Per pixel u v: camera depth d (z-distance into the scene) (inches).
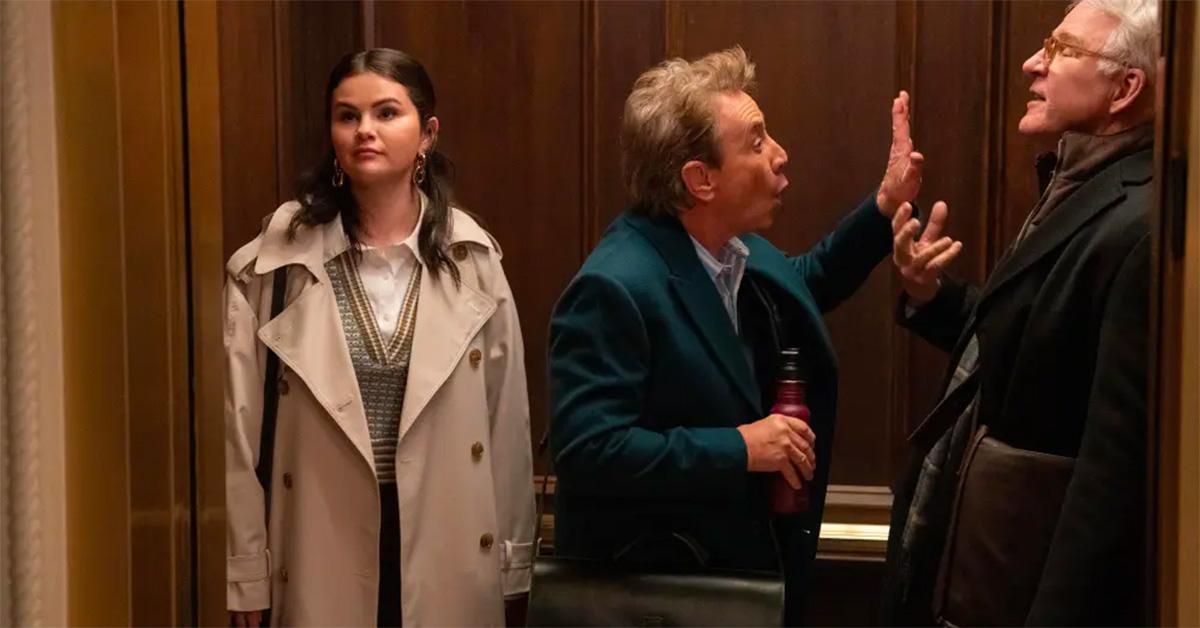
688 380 59.8
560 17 87.6
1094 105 58.2
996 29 82.2
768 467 58.2
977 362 61.6
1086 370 54.9
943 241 67.7
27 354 43.8
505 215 89.3
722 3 85.5
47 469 44.7
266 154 86.2
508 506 70.9
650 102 61.9
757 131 61.1
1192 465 43.4
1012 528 55.7
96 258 44.9
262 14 85.5
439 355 67.6
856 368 87.5
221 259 48.7
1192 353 43.2
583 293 59.6
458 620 67.9
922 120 83.8
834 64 85.1
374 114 68.3
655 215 62.7
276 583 67.8
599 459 57.5
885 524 86.5
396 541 68.4
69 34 44.1
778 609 57.8
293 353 66.5
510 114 88.6
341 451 66.6
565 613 58.9
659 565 60.6
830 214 86.0
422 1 88.8
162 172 45.5
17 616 44.5
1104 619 50.7
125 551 45.9
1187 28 42.7
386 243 70.2
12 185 43.3
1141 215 52.9
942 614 58.9
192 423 48.0
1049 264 57.3
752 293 64.9
